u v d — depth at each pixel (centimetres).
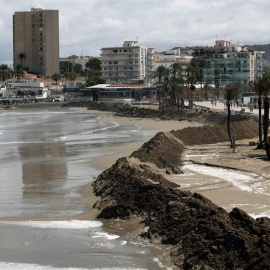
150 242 2809
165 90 17038
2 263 2581
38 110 19538
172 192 3384
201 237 2583
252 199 3725
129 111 15700
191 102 15438
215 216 2716
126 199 3441
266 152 5681
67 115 16312
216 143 7294
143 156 5275
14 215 3481
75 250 2745
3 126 11975
